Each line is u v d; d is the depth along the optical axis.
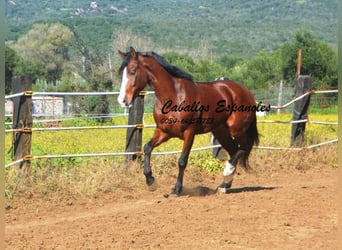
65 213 8.14
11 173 9.27
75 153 11.32
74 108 23.19
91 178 9.62
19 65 45.53
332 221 7.17
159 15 137.50
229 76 38.81
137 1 153.38
